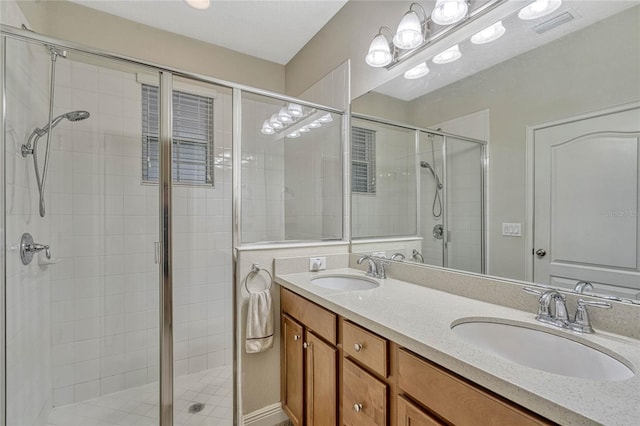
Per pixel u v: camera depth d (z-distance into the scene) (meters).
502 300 1.19
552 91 1.08
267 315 1.68
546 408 0.58
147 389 2.09
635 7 0.88
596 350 0.82
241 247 1.77
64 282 1.89
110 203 2.03
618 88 0.92
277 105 2.16
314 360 1.43
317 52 2.43
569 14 1.03
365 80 1.96
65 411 1.86
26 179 1.54
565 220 1.04
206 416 1.80
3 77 1.32
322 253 1.96
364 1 1.95
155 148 2.14
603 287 0.95
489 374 0.68
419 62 1.61
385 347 1.00
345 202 2.10
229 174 2.28
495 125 1.27
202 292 2.27
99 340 1.99
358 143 2.01
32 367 1.60
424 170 1.59
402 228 1.71
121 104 2.05
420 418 0.85
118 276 2.05
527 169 1.16
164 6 2.09
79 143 1.94
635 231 0.88
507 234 1.22
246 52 2.71
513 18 1.19
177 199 2.18
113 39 2.17
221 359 2.31
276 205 2.13
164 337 1.82
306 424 1.52
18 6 1.54
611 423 0.51
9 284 1.38
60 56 1.70
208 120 2.29
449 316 1.06
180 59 2.42
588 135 0.99
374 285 1.65
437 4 1.31
